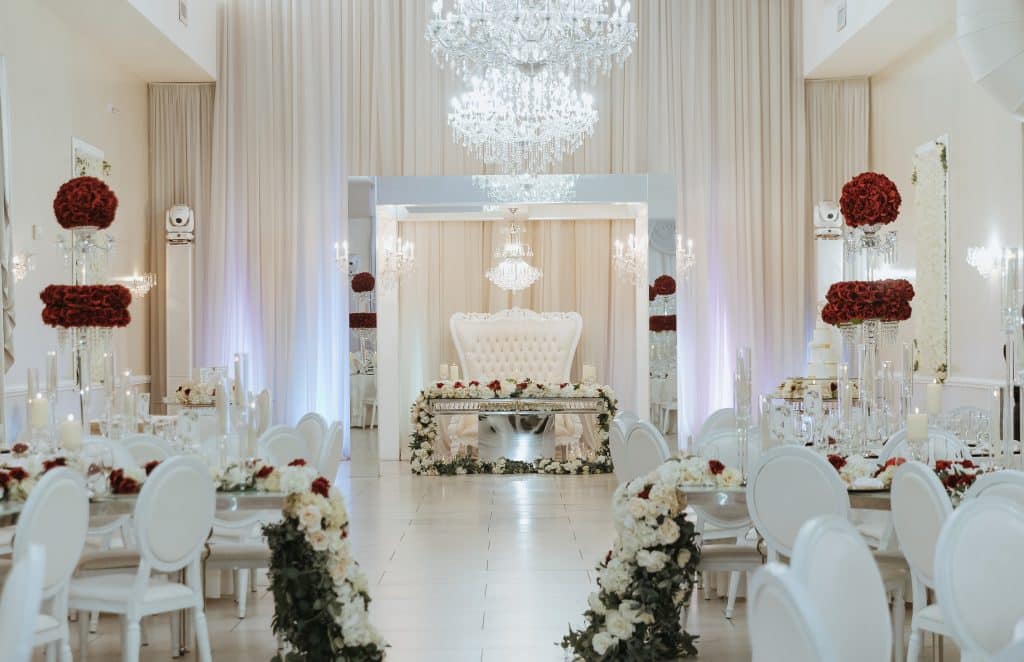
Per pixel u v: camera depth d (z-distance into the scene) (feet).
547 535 25.84
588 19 31.27
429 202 38.40
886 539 16.40
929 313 34.06
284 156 40.78
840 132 40.37
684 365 40.29
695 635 17.08
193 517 14.33
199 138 41.14
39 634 12.76
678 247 40.14
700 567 16.38
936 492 12.76
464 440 40.32
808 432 18.75
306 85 40.68
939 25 33.47
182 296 40.40
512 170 39.55
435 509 29.81
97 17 33.06
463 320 43.04
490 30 30.30
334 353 40.81
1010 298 16.43
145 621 18.79
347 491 33.45
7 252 27.99
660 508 15.30
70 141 33.68
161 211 41.09
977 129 30.83
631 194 38.40
